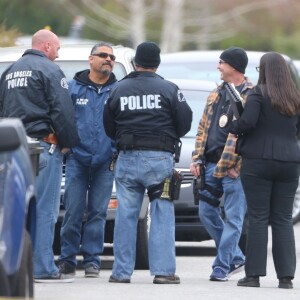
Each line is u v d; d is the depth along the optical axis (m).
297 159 36.06
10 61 43.38
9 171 24.88
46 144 36.31
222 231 38.91
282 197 36.28
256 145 35.88
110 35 138.00
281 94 35.84
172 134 36.56
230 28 147.38
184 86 50.38
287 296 34.53
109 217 40.81
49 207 36.75
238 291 35.47
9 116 36.28
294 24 155.50
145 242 41.31
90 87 38.75
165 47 140.00
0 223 24.19
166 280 36.88
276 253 36.41
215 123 38.16
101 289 35.47
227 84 36.44
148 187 36.66
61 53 43.94
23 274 25.91
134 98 36.34
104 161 38.62
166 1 140.38
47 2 135.62
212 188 38.41
